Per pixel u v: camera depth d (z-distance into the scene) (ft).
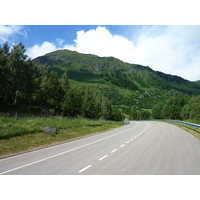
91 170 20.12
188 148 31.81
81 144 41.93
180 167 20.17
